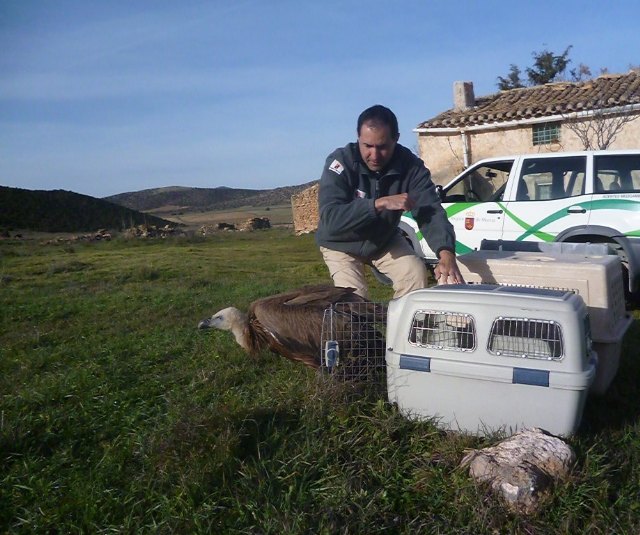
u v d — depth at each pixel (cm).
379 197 484
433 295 382
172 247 2255
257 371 525
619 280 483
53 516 327
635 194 834
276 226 3950
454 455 358
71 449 396
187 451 369
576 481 327
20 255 1992
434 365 375
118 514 330
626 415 427
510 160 943
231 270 1309
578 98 1755
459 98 2006
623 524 306
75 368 564
